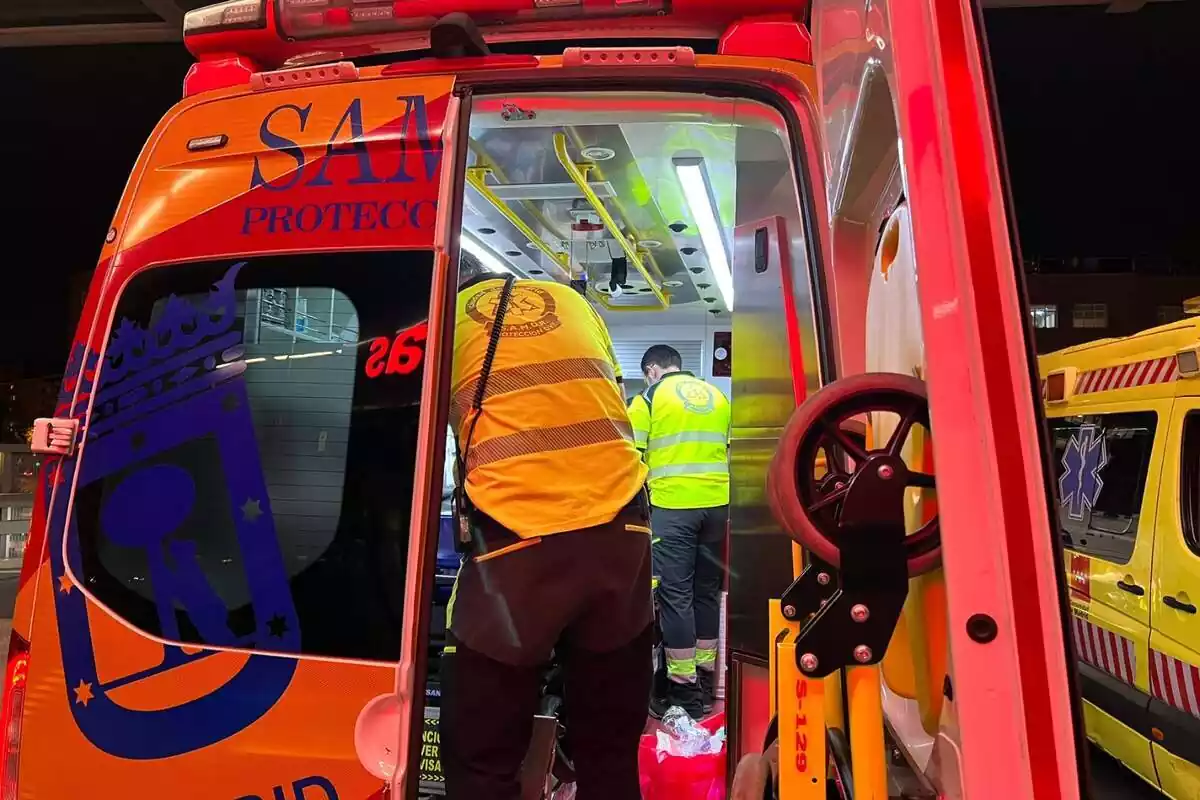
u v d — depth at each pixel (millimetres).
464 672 1684
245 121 1772
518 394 1731
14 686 1609
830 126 1587
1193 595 3340
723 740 2736
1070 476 4598
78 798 1548
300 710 1488
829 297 1772
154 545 1607
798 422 1127
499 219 4059
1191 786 3316
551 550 1666
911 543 1113
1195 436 3520
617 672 1821
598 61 1808
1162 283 14961
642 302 6023
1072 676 838
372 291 1617
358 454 1566
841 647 1094
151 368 1682
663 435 3684
